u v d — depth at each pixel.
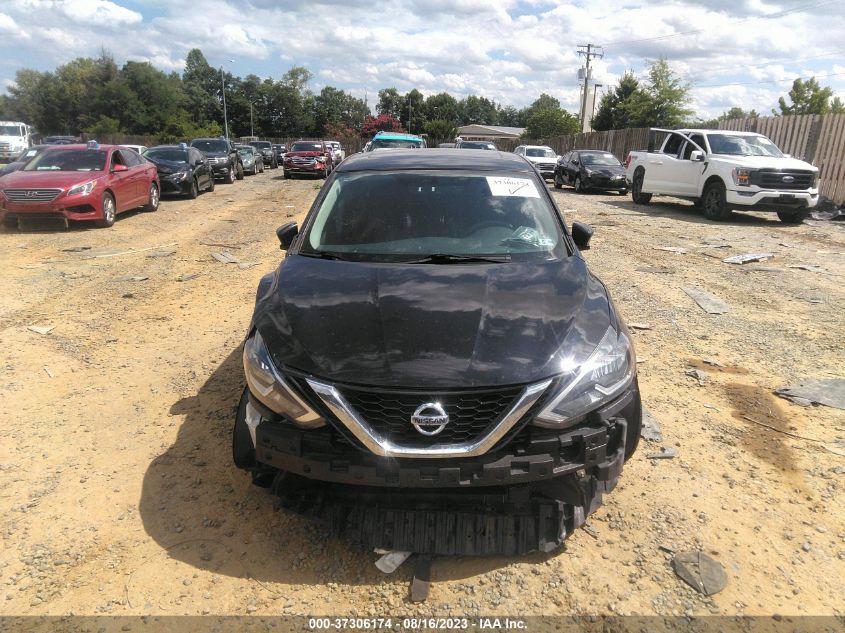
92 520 3.06
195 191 18.17
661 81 41.31
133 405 4.28
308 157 26.94
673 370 4.98
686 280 7.96
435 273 3.34
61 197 11.21
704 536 2.97
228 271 8.45
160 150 18.17
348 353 2.69
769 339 5.71
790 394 4.48
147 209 14.66
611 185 20.56
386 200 4.00
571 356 2.73
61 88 86.06
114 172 12.55
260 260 9.18
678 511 3.15
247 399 3.03
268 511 3.14
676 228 12.51
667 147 15.94
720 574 2.71
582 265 3.67
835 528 3.04
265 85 111.00
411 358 2.63
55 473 3.46
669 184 15.45
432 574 2.71
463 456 2.51
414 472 2.51
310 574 2.72
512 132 104.62
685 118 40.94
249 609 2.52
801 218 13.26
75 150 12.71
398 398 2.54
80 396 4.42
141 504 3.19
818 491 3.34
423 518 2.81
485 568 2.75
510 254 3.64
